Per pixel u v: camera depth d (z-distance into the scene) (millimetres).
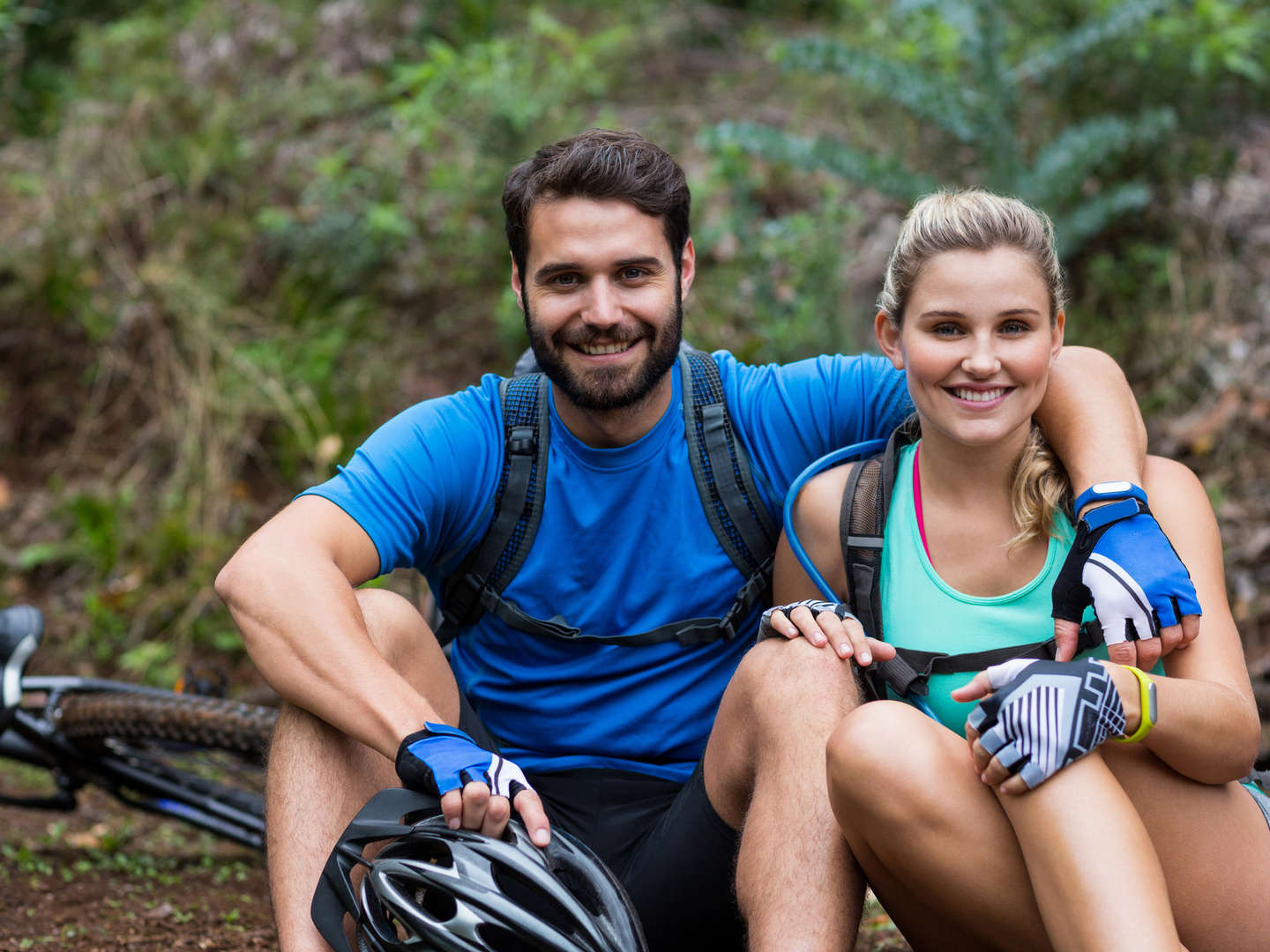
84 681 3600
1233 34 5449
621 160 2330
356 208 5875
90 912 3012
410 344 5734
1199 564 2078
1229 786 1982
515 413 2467
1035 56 5793
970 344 2078
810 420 2488
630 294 2344
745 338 5281
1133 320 5391
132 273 5777
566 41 6289
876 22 6402
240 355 5543
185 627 4996
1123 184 5500
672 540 2438
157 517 5379
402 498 2383
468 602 2502
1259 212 5562
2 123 6633
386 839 2086
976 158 5797
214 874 3408
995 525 2174
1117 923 1703
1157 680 1846
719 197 5984
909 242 2154
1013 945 1924
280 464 5523
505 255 5793
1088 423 2162
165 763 3602
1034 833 1786
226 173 6172
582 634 2445
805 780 2021
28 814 3945
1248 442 4969
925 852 1882
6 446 5727
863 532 2244
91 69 6586
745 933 2256
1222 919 1933
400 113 5957
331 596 2215
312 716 2223
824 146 5273
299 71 6492
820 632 2125
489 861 1926
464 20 6730
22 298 5863
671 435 2449
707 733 2463
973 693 1841
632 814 2420
